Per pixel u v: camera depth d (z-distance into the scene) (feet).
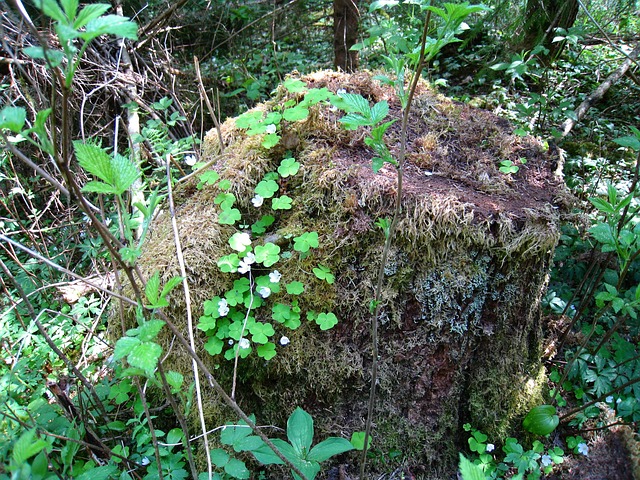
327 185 7.22
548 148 8.62
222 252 7.14
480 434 7.82
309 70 17.06
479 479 3.26
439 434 7.69
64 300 9.64
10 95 11.22
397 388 7.51
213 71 17.04
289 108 7.94
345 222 7.10
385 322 7.16
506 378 7.78
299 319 7.03
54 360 8.29
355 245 7.07
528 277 7.18
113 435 7.13
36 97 11.76
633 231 6.63
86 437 6.82
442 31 4.02
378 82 9.10
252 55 18.37
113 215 10.84
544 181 7.82
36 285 9.67
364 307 7.11
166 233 7.52
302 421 5.77
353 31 15.21
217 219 7.41
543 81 16.03
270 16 18.28
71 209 11.41
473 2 15.93
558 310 9.29
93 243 10.30
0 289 9.48
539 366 8.37
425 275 7.02
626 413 8.03
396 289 7.08
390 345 7.29
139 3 16.96
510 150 8.20
